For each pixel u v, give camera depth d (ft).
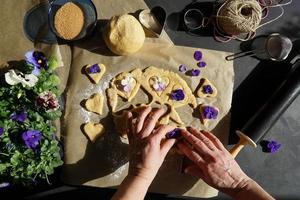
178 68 2.48
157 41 2.49
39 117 2.27
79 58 2.43
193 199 2.52
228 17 2.36
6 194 2.37
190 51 2.49
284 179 2.56
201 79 2.49
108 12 2.48
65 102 2.41
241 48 2.55
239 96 2.54
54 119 2.32
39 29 2.41
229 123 2.49
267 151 2.55
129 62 2.46
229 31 2.45
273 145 2.52
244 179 2.30
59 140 2.39
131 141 2.26
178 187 2.47
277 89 2.42
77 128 2.41
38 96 2.21
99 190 2.45
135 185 2.14
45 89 2.27
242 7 2.37
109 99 2.43
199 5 2.52
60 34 2.40
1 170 2.17
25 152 2.19
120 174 2.44
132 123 2.31
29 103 2.27
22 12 2.41
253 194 2.24
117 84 2.44
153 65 2.48
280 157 2.56
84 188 2.44
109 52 2.45
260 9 2.37
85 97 2.42
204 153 2.29
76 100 2.42
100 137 2.42
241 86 2.54
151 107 2.45
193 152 2.31
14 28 2.40
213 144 2.34
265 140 2.55
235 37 2.52
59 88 2.40
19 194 2.38
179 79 2.48
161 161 2.22
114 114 2.43
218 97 2.49
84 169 2.41
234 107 2.53
